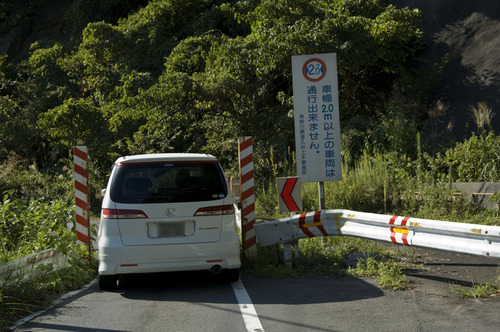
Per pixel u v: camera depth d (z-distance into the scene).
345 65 15.77
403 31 16.09
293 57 8.92
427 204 11.79
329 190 12.69
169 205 6.63
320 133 8.96
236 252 6.79
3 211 9.33
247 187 8.43
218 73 16.41
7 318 5.50
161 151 18.69
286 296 6.30
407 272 7.36
